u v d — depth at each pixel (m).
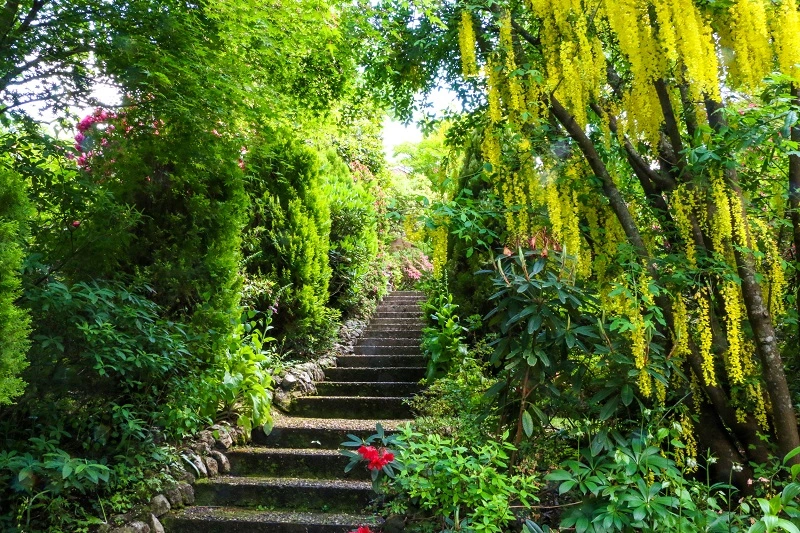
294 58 3.65
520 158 2.42
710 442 2.40
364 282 6.91
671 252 2.57
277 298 4.87
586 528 2.03
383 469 2.36
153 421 3.20
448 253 4.85
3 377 2.06
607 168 2.77
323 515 2.82
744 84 2.30
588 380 2.54
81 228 3.10
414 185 9.79
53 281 2.84
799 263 2.37
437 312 4.53
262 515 2.83
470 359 3.77
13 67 2.88
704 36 2.13
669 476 2.14
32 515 2.56
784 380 2.20
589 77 2.35
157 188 3.58
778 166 2.48
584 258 2.55
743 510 2.01
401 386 4.37
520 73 2.27
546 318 2.43
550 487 2.58
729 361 2.22
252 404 3.61
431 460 2.28
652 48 2.27
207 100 3.26
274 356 4.58
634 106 2.43
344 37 3.38
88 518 2.59
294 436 3.62
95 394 3.04
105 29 3.12
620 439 2.28
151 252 3.53
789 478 2.09
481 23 2.67
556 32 2.45
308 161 5.57
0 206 2.19
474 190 3.84
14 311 2.08
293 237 5.21
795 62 2.10
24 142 2.81
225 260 3.70
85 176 3.12
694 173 2.24
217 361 3.54
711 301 2.41
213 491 3.04
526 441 2.55
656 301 2.38
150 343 3.03
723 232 2.12
